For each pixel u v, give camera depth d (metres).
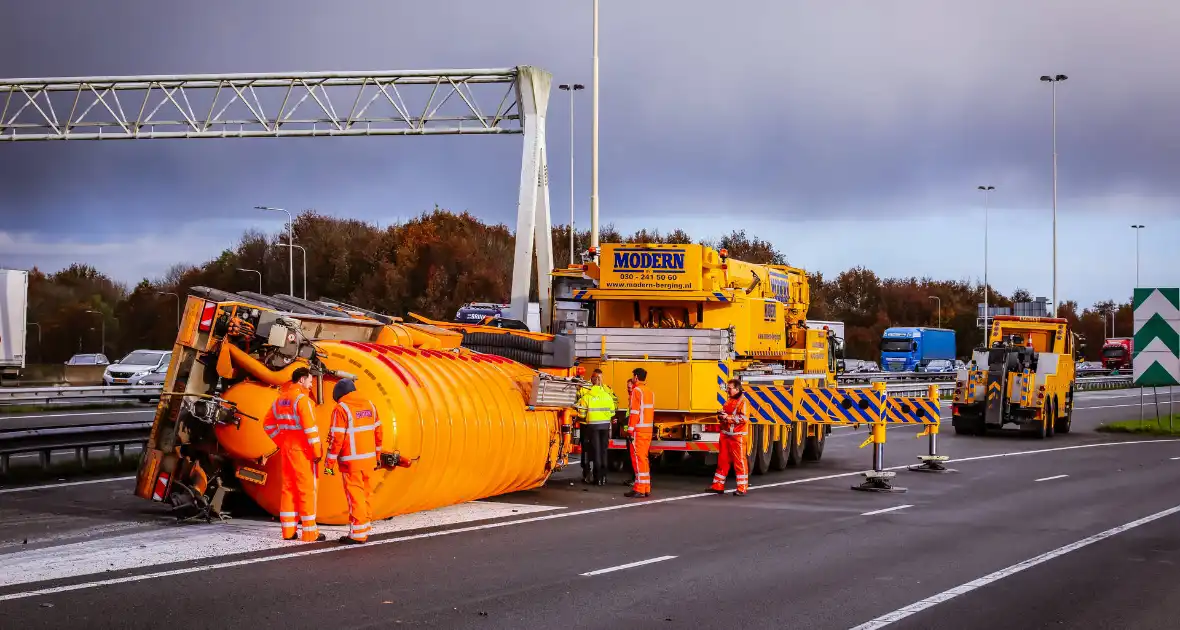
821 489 18.61
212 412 13.38
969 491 18.62
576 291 21.95
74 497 16.02
